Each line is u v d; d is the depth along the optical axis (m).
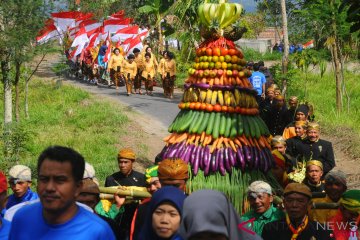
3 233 6.20
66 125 24.95
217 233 4.42
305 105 14.74
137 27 39.84
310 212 8.00
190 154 9.28
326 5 25.64
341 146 21.00
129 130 24.02
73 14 39.19
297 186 7.27
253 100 9.69
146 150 21.39
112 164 19.02
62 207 5.07
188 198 4.55
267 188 7.87
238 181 9.25
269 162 9.50
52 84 35.09
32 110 27.91
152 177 8.25
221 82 9.55
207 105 9.44
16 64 21.89
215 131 9.36
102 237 5.11
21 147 19.05
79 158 5.20
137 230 6.79
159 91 36.34
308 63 28.58
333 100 29.75
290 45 52.28
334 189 8.66
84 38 39.62
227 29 9.85
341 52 29.20
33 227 5.13
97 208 8.46
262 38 65.38
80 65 41.19
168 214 5.73
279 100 17.66
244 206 9.24
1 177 6.57
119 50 36.50
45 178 5.08
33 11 20.11
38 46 21.45
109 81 37.78
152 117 27.03
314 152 12.90
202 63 9.63
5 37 19.83
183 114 9.68
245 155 9.28
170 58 33.06
